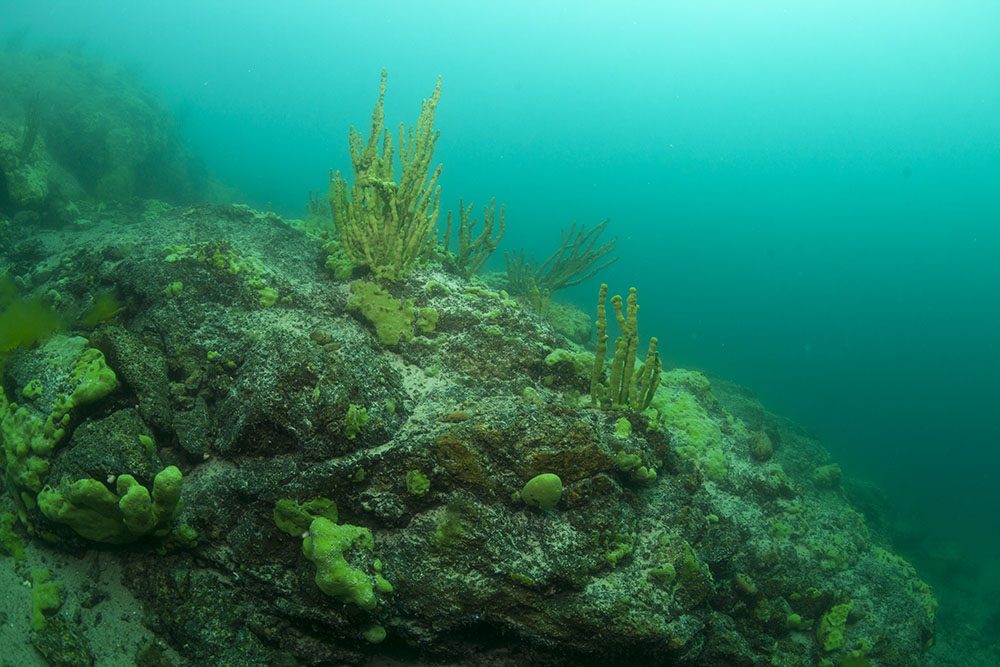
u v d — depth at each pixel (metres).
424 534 1.10
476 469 1.12
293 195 9.22
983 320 25.22
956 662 2.64
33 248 2.47
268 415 1.17
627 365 1.34
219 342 1.38
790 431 2.79
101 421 1.17
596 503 1.14
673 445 1.56
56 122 4.25
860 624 1.59
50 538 1.17
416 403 1.33
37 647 1.05
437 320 1.51
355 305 1.50
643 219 32.66
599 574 1.09
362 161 1.62
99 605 1.13
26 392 1.24
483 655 1.11
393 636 1.08
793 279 27.38
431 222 1.65
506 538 1.09
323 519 1.04
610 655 1.05
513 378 1.43
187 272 1.50
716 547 1.31
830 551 1.72
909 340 23.50
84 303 1.57
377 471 1.14
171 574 1.14
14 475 1.19
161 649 1.09
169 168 5.36
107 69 5.96
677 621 1.08
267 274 1.58
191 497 1.17
